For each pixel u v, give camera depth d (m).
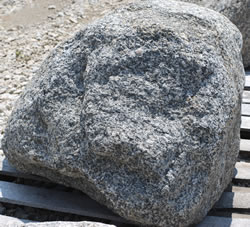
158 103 2.54
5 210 3.10
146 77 2.57
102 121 2.51
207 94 2.56
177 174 2.46
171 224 2.51
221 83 2.60
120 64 2.60
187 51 2.59
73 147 2.60
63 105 2.70
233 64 2.81
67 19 6.09
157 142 2.44
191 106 2.54
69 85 2.73
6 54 5.36
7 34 5.89
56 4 6.55
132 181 2.48
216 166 2.61
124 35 2.65
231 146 2.83
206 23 2.78
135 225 2.77
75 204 2.85
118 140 2.44
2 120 4.08
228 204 2.92
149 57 2.59
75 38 2.86
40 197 2.94
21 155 2.87
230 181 3.05
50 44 5.49
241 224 2.72
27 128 2.83
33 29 5.96
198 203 2.54
